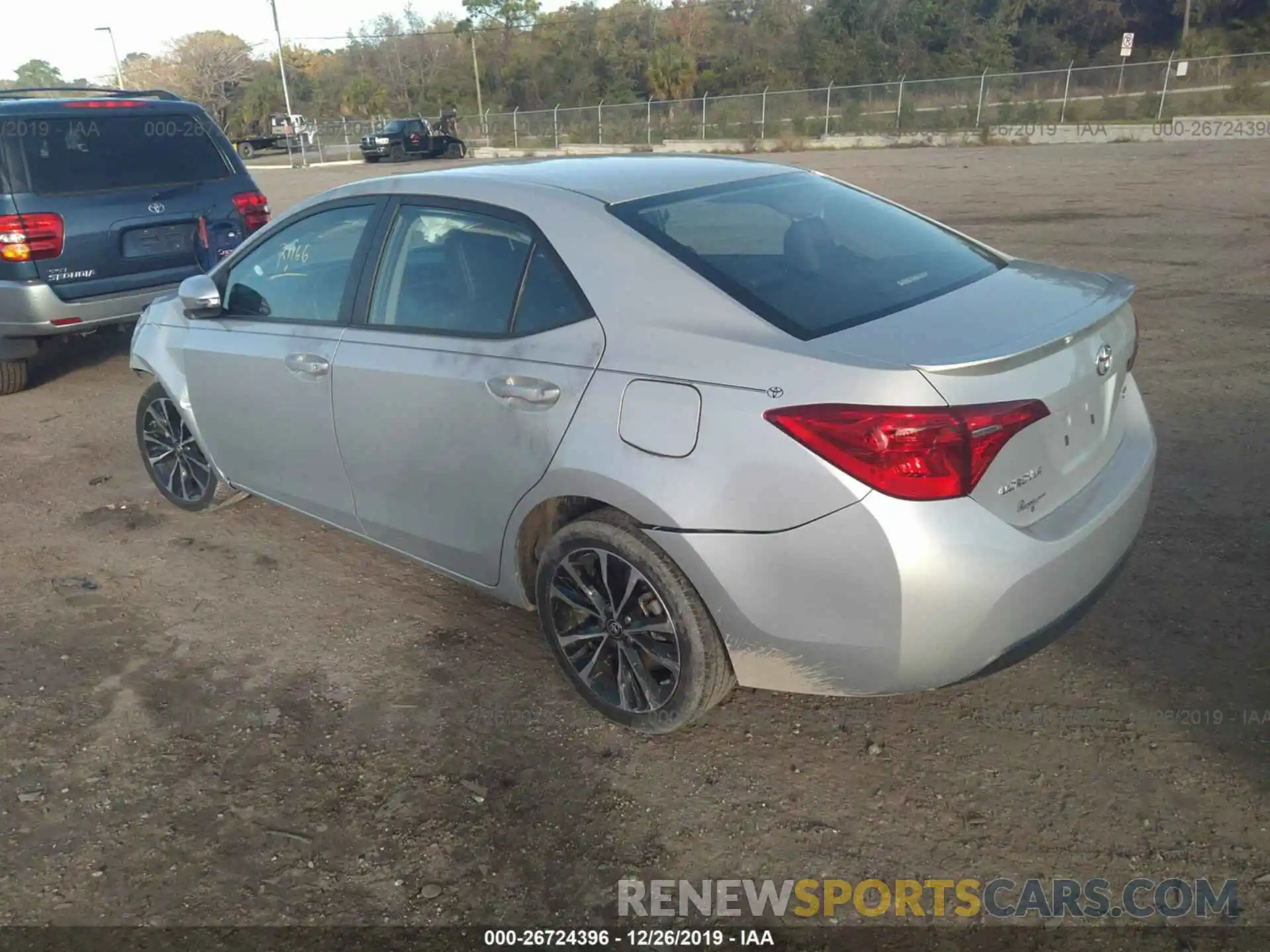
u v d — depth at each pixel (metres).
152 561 4.69
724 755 3.16
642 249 3.07
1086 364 2.88
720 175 3.70
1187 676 3.38
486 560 3.53
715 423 2.73
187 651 3.90
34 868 2.83
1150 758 3.02
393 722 3.40
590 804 2.98
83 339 9.30
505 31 66.56
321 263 4.00
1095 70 30.62
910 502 2.53
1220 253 9.86
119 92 7.68
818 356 2.63
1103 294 3.10
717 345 2.79
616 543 3.00
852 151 28.94
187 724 3.44
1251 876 2.59
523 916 2.61
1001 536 2.59
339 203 3.96
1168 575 3.98
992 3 50.78
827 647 2.73
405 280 3.65
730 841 2.82
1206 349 6.82
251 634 4.01
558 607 3.34
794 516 2.63
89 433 6.62
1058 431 2.79
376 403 3.64
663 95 50.22
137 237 7.11
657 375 2.85
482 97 64.12
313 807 3.02
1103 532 2.87
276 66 74.75
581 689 3.36
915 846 2.77
